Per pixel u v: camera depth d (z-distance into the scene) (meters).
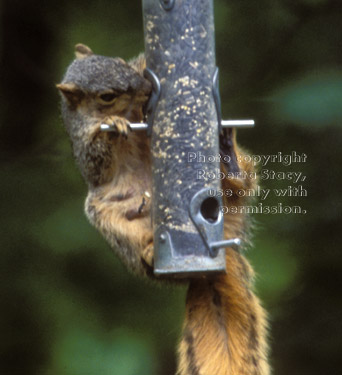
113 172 11.31
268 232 14.92
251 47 15.51
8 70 16.48
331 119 13.88
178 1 10.72
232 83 15.34
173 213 10.46
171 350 14.55
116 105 11.09
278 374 15.15
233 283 11.23
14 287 14.80
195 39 10.73
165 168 10.60
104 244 14.65
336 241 14.85
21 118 16.14
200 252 10.35
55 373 14.32
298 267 14.82
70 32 16.19
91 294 14.83
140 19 16.02
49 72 16.42
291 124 14.12
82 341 14.51
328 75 14.52
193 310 11.16
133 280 14.88
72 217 14.82
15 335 14.90
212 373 10.98
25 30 16.64
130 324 14.74
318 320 15.14
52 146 15.70
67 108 11.53
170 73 10.70
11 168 15.39
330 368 15.16
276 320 15.03
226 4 15.68
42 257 14.80
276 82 15.02
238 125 10.94
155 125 10.73
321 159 14.78
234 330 11.14
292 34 15.41
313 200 14.88
